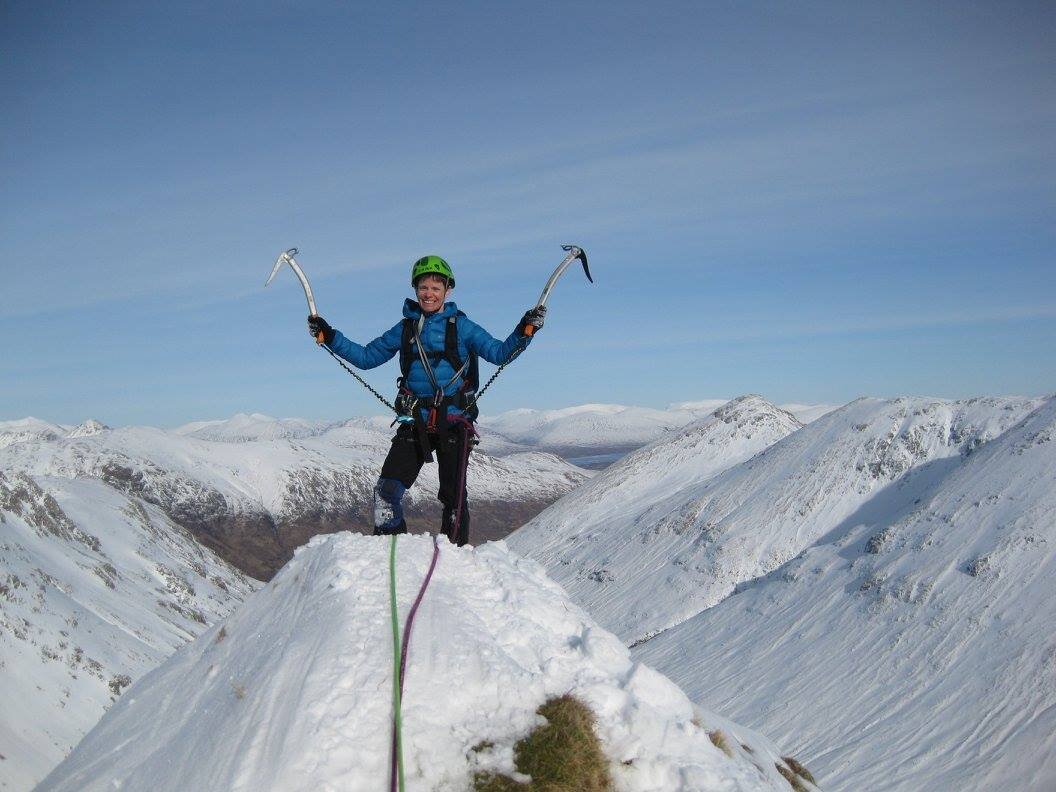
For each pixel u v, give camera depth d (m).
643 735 5.95
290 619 7.10
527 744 5.78
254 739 5.73
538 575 7.84
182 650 8.43
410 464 8.08
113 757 7.07
